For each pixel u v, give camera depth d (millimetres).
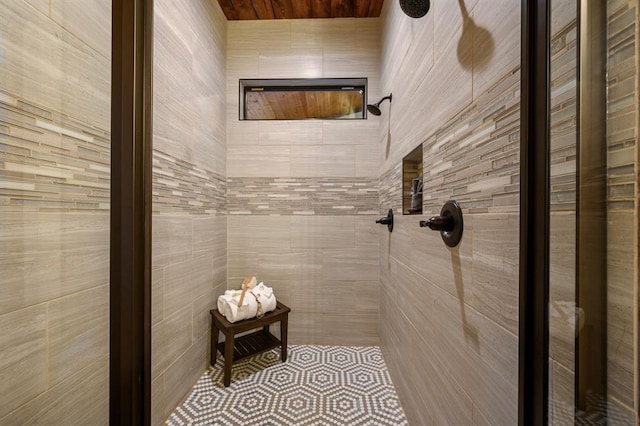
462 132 672
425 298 915
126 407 795
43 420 650
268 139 1840
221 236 1732
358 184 1834
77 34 733
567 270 378
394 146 1378
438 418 805
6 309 579
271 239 1840
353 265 1832
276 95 1882
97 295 793
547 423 411
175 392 1211
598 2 332
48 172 663
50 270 668
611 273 321
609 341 323
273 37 1824
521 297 443
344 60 1813
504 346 509
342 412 1205
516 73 481
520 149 450
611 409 323
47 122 660
